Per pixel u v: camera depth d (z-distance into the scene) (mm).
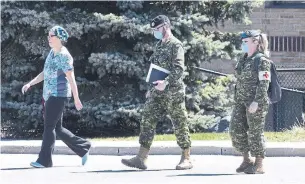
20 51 45594
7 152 36062
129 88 44750
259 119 27766
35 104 44031
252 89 27672
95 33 44688
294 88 58094
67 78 29812
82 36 45281
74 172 29656
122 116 43500
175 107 29062
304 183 26672
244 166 29203
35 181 27422
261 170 28781
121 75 45156
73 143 30828
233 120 28562
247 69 27703
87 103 43938
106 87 45062
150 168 30703
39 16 42500
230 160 33188
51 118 30094
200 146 35125
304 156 34250
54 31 29609
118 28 42812
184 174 28891
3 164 31891
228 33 48469
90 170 30234
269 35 61031
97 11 45812
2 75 45688
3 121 45406
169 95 28781
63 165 31656
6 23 43562
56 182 27188
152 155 35000
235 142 28734
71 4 45188
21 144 36375
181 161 30188
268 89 27953
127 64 42625
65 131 30719
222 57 45875
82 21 43344
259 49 27797
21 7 43656
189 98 45156
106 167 31109
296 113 52281
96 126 44750
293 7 60844
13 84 44688
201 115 45250
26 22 42500
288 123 52125
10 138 44562
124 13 44031
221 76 49156
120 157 34594
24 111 44031
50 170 30156
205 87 46781
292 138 38281
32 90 45156
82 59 45844
